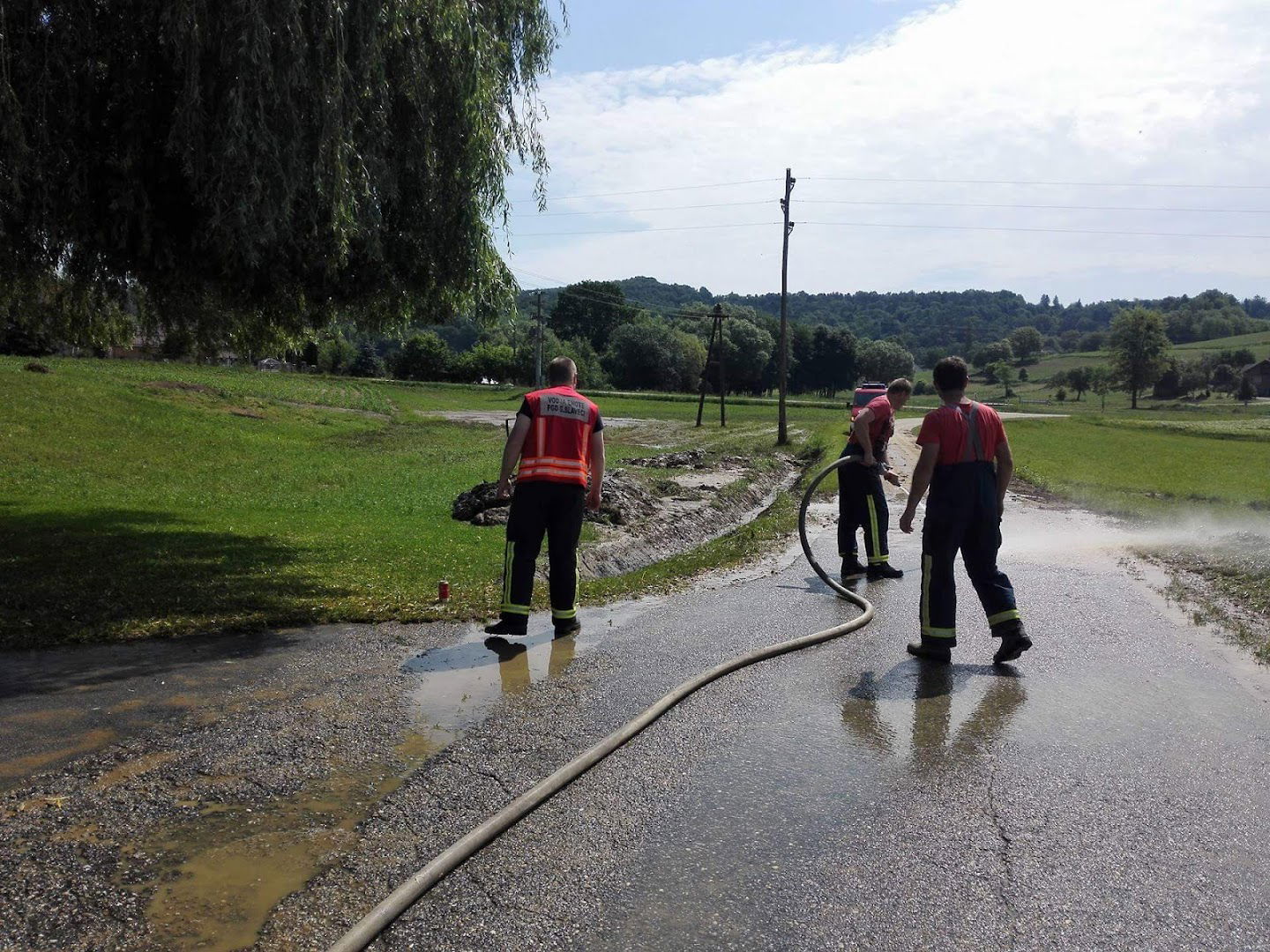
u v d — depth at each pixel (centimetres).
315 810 379
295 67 838
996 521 614
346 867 331
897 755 449
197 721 484
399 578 889
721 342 5944
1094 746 462
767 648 638
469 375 11225
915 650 630
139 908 302
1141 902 316
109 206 876
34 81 828
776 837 360
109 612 713
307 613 725
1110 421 5816
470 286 1085
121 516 1374
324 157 857
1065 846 355
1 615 689
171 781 406
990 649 653
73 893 310
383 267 1045
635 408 7900
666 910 306
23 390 3186
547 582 901
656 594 859
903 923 301
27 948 277
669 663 606
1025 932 297
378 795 394
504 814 366
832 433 4297
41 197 848
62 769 418
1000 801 395
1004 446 618
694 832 364
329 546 1102
